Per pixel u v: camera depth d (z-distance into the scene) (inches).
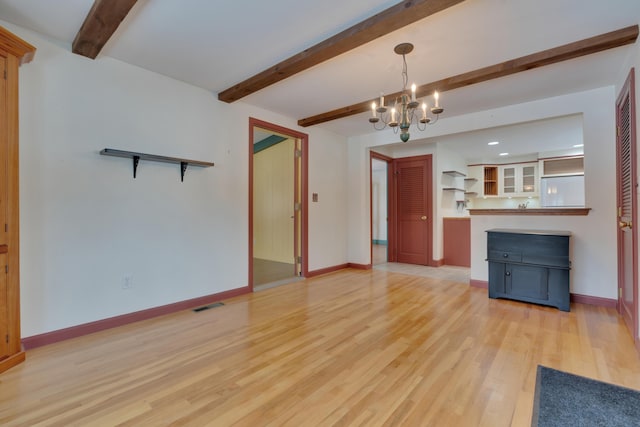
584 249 127.6
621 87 109.7
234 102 139.8
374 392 66.0
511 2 74.2
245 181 144.4
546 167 246.8
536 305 125.2
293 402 62.6
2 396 64.1
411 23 78.1
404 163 232.5
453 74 112.5
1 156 74.6
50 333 89.4
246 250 144.5
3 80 74.9
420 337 94.1
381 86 124.6
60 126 91.4
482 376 72.0
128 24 84.0
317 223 186.4
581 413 58.9
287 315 114.3
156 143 113.5
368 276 182.9
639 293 86.5
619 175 114.6
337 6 76.1
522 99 135.9
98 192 99.1
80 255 95.3
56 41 90.8
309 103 145.3
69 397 64.0
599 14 79.3
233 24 83.9
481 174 275.9
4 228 75.2
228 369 75.5
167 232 116.4
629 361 78.6
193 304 123.9
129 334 96.7
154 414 58.8
